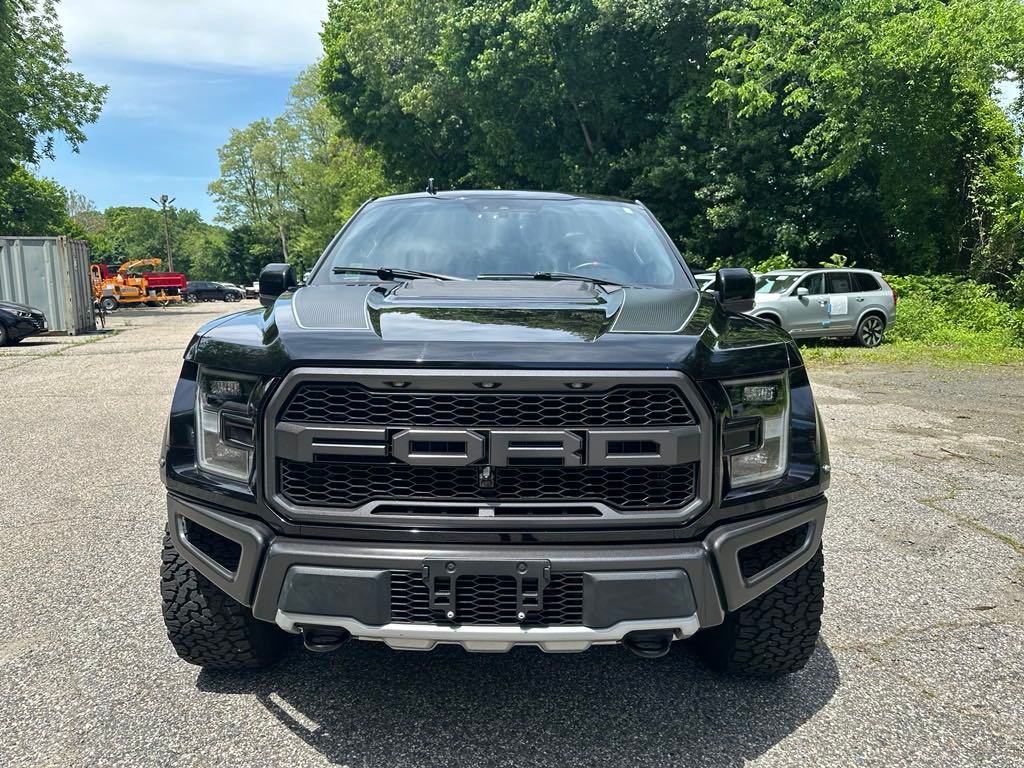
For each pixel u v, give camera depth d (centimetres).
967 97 1798
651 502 237
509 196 421
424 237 384
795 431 265
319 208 6638
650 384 229
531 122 2628
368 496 235
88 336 2114
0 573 407
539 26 2233
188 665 314
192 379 273
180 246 12350
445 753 258
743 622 286
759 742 266
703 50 2244
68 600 375
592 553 231
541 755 257
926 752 261
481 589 234
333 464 234
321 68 3688
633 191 2348
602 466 229
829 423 829
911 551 452
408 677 307
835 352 1481
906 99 1772
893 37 1714
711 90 1998
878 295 1603
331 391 232
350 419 231
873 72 1747
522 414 229
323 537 238
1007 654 331
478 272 359
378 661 320
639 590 231
